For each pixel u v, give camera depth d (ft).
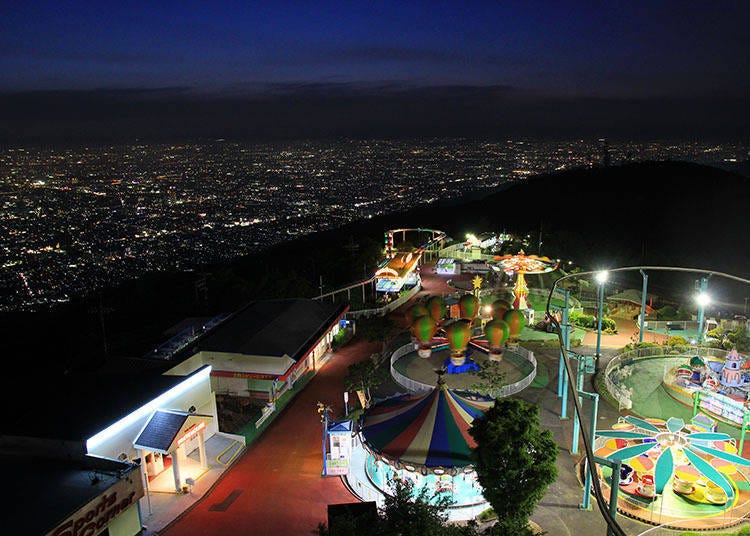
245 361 171.12
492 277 312.71
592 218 499.92
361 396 162.50
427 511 92.89
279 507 121.80
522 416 100.37
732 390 158.71
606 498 119.03
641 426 126.93
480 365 191.42
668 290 287.07
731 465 127.54
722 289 290.97
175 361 160.04
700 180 581.53
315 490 127.85
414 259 312.71
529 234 397.60
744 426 130.41
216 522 117.08
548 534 109.29
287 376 166.61
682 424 123.85
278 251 456.04
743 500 116.16
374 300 273.33
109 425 118.21
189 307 267.39
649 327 226.79
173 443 123.13
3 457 114.32
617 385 171.22
